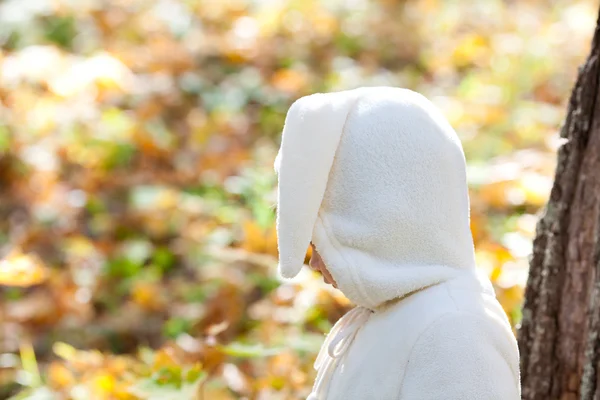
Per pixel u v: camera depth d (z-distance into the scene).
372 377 2.35
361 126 2.29
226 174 6.87
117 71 7.85
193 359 3.73
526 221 5.22
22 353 5.22
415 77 8.70
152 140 7.29
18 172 7.05
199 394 3.57
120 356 5.25
